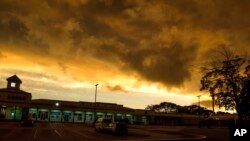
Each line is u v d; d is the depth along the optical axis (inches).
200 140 1211.9
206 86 1063.0
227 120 3676.2
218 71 1046.4
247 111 980.6
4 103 3344.0
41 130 1654.8
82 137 1236.5
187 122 4507.9
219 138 1333.7
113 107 4101.9
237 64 1037.2
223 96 1010.7
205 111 4800.7
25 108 3464.6
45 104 3595.0
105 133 1572.3
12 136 1168.8
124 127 1476.4
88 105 3976.4
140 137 1318.9
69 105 3757.4
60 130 1731.1
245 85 983.6
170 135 1533.0
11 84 3467.0
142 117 4291.3
